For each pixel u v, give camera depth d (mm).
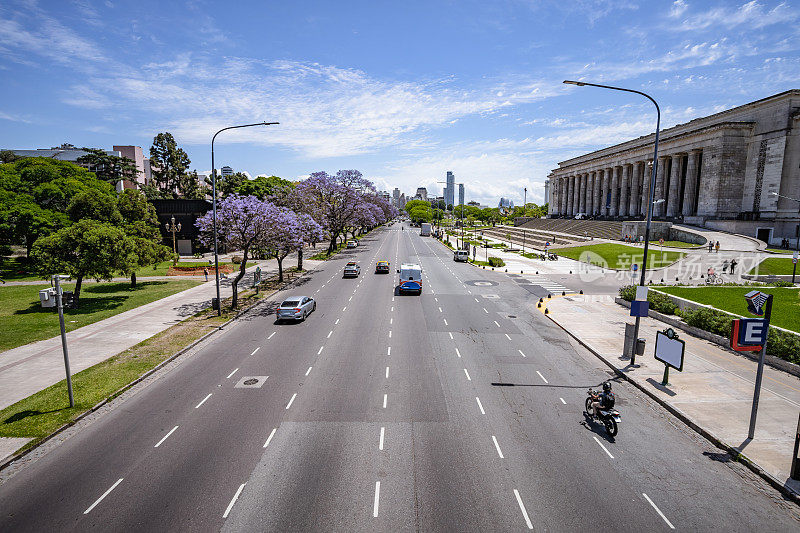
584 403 15062
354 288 38125
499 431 12977
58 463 11258
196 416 13828
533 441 12430
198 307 29906
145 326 24672
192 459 11391
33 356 19516
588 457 11648
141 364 18328
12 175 55062
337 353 20125
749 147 67625
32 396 15141
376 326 25125
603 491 10180
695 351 20469
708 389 16047
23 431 12680
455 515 9297
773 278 37906
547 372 18047
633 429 13312
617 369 18234
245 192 102688
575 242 75875
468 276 46188
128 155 114000
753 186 66938
